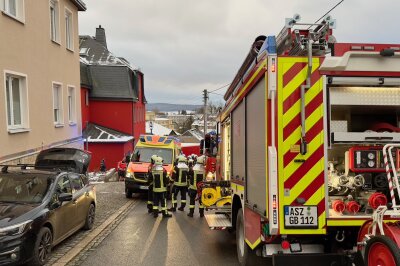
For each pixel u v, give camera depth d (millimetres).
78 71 20516
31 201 7379
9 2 13117
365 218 4770
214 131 12688
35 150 14531
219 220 8172
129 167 16594
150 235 9414
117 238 9094
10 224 6418
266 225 4980
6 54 12438
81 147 20750
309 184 4746
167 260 7254
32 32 14531
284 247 4891
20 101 13859
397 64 4941
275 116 4738
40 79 15266
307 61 4773
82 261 7227
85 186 9781
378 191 5152
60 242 8219
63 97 18078
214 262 7113
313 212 4738
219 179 10930
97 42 42625
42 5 15578
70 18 19609
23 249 6391
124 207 13828
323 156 4785
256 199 5383
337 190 5281
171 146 18391
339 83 4902
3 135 12094
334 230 5023
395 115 5883
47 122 15922
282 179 4719
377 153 4957
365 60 4910
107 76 38938
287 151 4734
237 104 6820
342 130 5250
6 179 7992
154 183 12008
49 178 8055
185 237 9188
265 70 4859
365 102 5109
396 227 4176
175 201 13469
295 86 4777
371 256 4113
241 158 6504
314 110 4805
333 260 4945
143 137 18734
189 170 12609
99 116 38688
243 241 6297
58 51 17469
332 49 4910
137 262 7145
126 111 39031
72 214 8492
